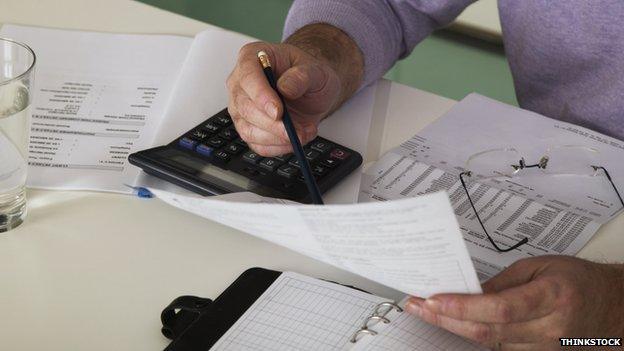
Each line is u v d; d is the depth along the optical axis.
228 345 0.65
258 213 0.62
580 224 0.83
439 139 0.96
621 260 0.79
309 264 0.77
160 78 1.03
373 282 0.75
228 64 1.05
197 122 0.94
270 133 0.83
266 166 0.85
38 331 0.68
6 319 0.69
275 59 0.90
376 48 1.07
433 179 0.89
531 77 1.20
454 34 2.43
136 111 0.97
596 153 0.94
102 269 0.75
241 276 0.73
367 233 0.58
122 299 0.72
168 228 0.81
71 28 1.13
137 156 0.85
